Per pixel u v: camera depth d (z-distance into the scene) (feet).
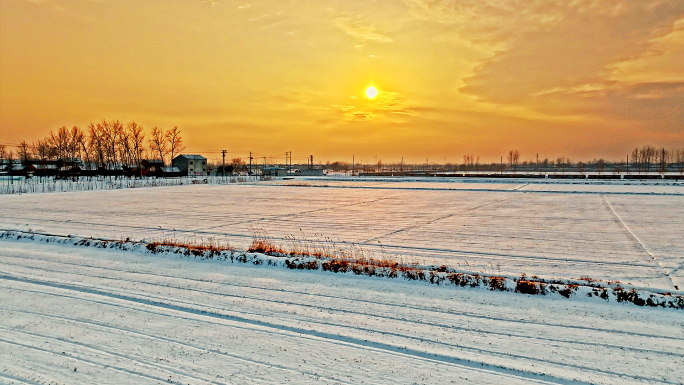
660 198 122.72
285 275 39.96
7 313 29.96
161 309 30.86
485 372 21.81
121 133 301.02
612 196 130.11
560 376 21.30
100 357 23.43
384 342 25.30
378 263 43.01
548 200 120.06
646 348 24.34
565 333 26.48
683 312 29.78
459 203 114.52
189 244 54.39
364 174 376.27
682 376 21.26
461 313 29.99
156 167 317.22
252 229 71.15
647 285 37.96
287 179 273.33
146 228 71.97
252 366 22.47
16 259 46.42
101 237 62.75
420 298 33.22
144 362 22.88
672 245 56.39
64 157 294.87
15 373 21.72
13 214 90.33
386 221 80.59
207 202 119.14
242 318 29.14
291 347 24.68
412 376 21.43
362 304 31.94
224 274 40.29
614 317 29.01
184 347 24.64
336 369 22.15
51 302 32.27
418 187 182.91
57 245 53.93
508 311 30.32
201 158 362.94
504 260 47.98
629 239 60.85
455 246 56.08
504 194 142.31
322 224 76.84
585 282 37.27
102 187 180.34
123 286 36.40
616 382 20.79
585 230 68.85
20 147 297.12
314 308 31.12
